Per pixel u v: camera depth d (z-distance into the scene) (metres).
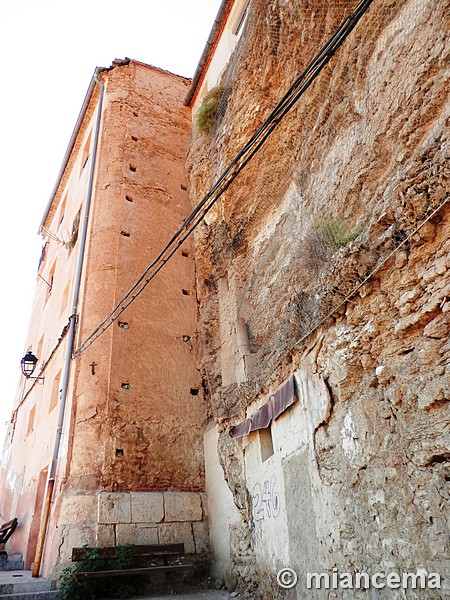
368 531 4.42
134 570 8.31
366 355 4.82
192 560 9.34
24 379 18.06
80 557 8.23
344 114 6.68
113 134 14.58
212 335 10.98
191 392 11.48
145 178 14.19
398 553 3.99
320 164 7.30
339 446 5.07
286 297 7.79
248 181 9.85
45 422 12.27
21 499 13.20
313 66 3.93
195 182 12.61
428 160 4.25
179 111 16.61
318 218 6.93
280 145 8.89
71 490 9.23
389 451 4.28
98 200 13.26
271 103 9.33
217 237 10.99
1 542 11.80
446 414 3.72
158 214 13.73
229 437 9.02
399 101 5.29
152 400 10.81
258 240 9.80
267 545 6.96
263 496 7.22
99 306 11.42
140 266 12.52
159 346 11.60
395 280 4.48
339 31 3.70
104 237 12.49
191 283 13.15
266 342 8.46
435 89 4.71
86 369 10.59
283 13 8.27
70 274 13.90
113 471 9.60
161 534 9.31
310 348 5.99
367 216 5.64
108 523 8.95
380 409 4.49
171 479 10.20
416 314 4.18
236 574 8.45
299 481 5.95
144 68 16.88
